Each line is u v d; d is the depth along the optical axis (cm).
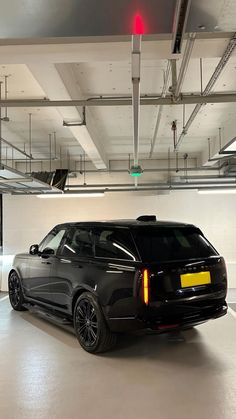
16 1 156
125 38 252
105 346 361
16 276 564
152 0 159
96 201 893
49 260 468
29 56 278
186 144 752
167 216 878
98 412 255
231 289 755
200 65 370
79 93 430
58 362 349
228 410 254
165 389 288
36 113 520
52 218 895
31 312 555
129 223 387
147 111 523
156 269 330
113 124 590
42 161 905
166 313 330
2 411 258
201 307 355
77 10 165
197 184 819
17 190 744
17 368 336
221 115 550
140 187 834
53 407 263
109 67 371
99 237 400
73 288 408
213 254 389
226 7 163
